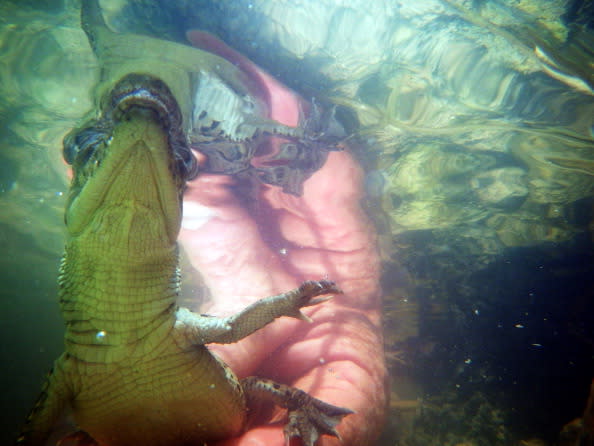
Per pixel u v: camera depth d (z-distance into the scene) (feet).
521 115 0.79
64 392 0.35
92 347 0.34
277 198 0.80
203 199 0.71
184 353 0.35
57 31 0.75
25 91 0.85
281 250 0.77
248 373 0.56
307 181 0.78
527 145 0.88
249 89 0.62
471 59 0.73
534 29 0.63
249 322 0.37
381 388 0.57
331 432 0.44
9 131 1.02
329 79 0.75
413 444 0.75
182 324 0.35
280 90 0.68
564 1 0.58
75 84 0.82
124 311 0.33
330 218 0.78
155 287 0.33
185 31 0.66
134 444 0.39
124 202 0.29
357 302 0.71
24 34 0.76
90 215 0.30
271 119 0.60
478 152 0.94
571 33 0.61
